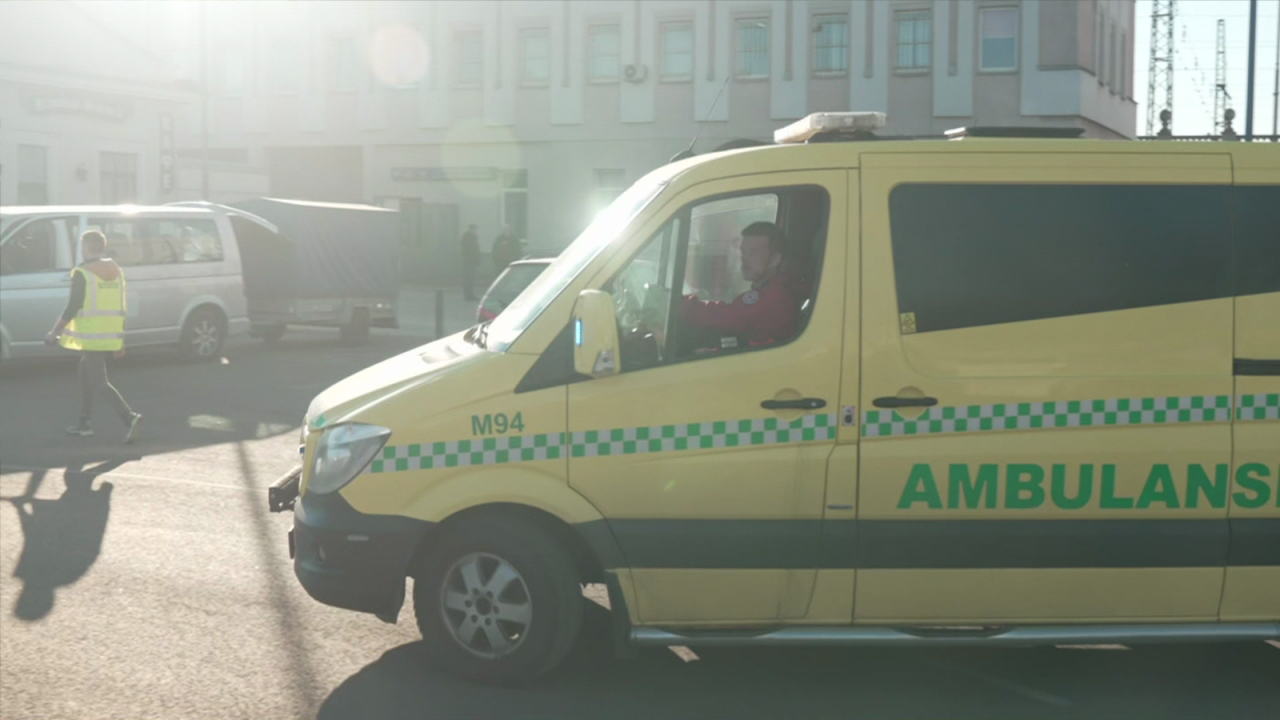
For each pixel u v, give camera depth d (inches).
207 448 444.5
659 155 1608.0
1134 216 205.6
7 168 1055.6
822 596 205.0
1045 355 203.9
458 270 1712.6
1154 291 205.0
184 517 333.7
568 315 207.2
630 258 208.5
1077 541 203.2
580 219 1659.7
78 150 1122.0
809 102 1520.7
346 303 832.3
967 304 204.1
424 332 978.1
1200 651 238.4
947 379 202.8
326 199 1803.6
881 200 205.5
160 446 446.9
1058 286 204.5
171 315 689.0
